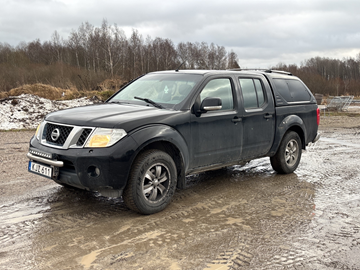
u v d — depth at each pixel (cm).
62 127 410
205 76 498
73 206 442
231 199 484
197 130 462
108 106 468
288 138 618
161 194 427
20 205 440
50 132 423
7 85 2500
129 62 5253
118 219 402
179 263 299
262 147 568
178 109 452
